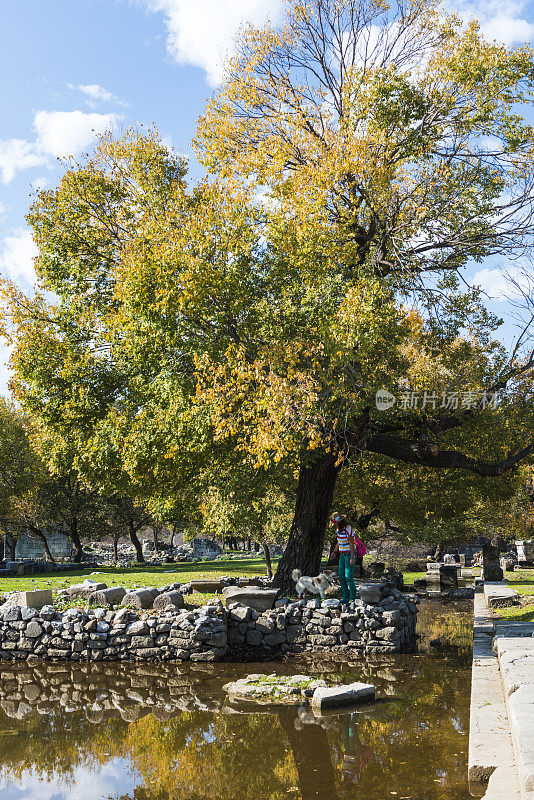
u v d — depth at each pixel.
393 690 9.74
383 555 38.66
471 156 15.16
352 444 14.31
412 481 19.03
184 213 15.01
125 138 17.75
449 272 15.30
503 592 18.52
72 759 7.04
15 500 38.66
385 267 14.61
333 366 12.52
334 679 10.67
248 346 13.67
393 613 13.34
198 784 6.22
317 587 14.59
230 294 13.66
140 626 12.77
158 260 13.46
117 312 15.83
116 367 15.99
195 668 11.93
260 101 16.55
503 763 5.06
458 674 10.77
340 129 14.80
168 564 43.41
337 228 13.86
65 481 41.53
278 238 13.83
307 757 6.83
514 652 8.29
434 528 28.27
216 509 14.20
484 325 16.59
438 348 15.78
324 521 15.92
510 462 15.57
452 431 16.78
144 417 14.36
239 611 13.61
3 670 11.92
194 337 13.99
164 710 8.91
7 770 6.74
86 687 10.48
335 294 13.60
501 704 6.69
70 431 16.00
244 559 46.62
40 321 16.55
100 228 17.08
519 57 14.42
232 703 9.22
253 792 5.95
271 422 12.16
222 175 15.01
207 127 16.92
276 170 14.38
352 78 15.20
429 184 14.38
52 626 12.99
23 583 18.64
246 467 14.38
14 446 37.41
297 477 16.81
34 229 17.00
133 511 46.53
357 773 6.24
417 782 5.84
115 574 24.47
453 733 7.36
